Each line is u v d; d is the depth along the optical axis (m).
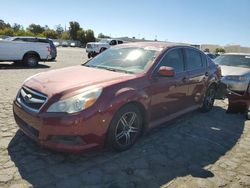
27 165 3.60
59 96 3.59
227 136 5.27
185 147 4.57
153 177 3.56
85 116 3.49
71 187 3.22
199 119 6.19
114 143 3.93
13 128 4.80
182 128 5.49
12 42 14.16
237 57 9.66
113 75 4.29
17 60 14.56
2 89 7.98
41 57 15.36
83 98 3.56
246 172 3.89
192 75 5.64
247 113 6.53
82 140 3.56
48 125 3.48
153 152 4.27
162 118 4.94
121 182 3.39
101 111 3.61
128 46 5.41
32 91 3.89
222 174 3.78
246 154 4.50
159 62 4.75
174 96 5.09
